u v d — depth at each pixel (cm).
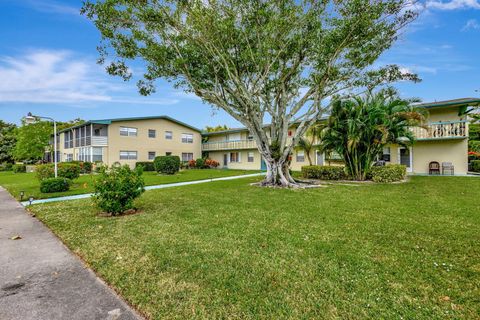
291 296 279
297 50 1068
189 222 579
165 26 960
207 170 2659
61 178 1198
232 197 902
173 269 349
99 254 408
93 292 302
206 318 248
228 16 973
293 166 2441
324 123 1435
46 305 276
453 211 629
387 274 320
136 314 259
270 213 648
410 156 1753
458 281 300
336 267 342
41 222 634
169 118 2880
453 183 1152
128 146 2603
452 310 248
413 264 345
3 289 310
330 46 1005
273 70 1150
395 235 462
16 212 764
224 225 548
